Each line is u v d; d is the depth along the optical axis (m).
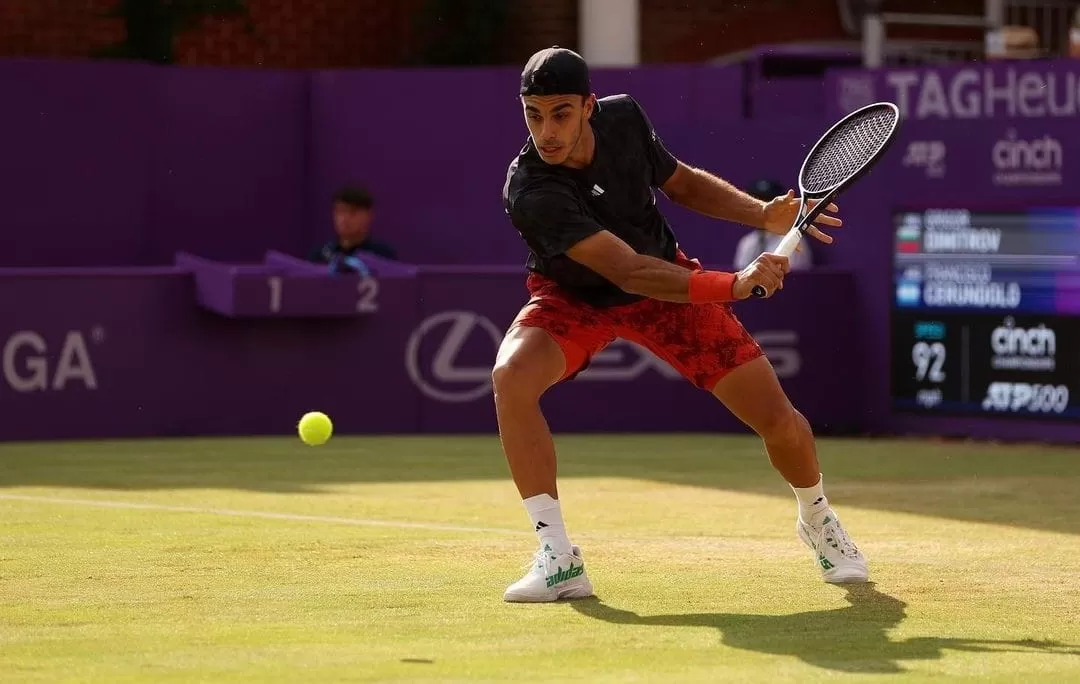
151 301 21.34
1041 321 20.78
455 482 17.33
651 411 22.28
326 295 21.39
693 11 29.45
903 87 21.84
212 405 21.58
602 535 13.72
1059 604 10.66
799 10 29.72
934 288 21.67
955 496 16.30
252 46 29.69
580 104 9.91
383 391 22.00
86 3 28.78
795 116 24.58
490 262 26.00
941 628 9.88
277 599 10.72
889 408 22.11
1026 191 20.83
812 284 22.22
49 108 25.16
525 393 10.53
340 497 16.12
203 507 15.33
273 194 26.72
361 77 26.34
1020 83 20.89
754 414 10.87
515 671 8.65
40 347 20.95
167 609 10.39
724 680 8.46
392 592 10.98
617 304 10.66
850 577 11.33
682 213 24.12
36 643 9.36
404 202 26.30
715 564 12.17
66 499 15.85
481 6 28.98
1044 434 20.86
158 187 25.98
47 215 25.25
